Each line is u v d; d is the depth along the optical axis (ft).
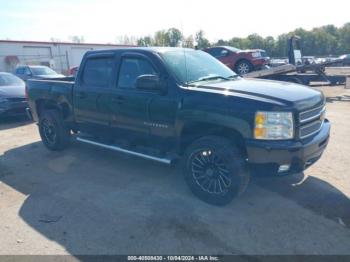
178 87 13.41
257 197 13.47
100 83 16.71
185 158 13.51
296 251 9.91
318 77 40.42
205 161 12.95
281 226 11.27
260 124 11.30
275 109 11.20
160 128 14.15
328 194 13.55
